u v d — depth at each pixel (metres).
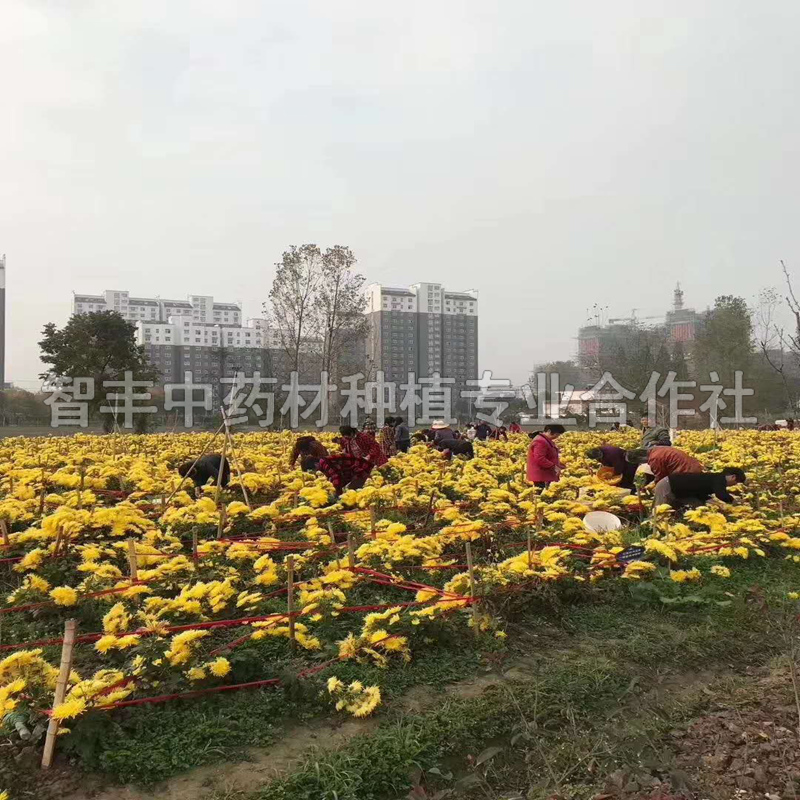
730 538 6.47
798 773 3.24
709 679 4.42
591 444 17.27
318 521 6.92
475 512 8.29
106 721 3.41
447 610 4.66
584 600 5.53
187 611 4.35
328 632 4.75
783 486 9.87
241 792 3.08
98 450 14.66
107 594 4.97
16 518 6.67
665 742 3.55
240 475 8.85
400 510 7.76
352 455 9.52
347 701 3.71
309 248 38.59
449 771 3.34
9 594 5.43
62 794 3.05
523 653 4.59
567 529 6.32
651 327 61.44
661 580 5.86
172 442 16.53
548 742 3.56
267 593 5.34
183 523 6.97
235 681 3.93
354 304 39.47
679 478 7.80
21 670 3.42
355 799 3.03
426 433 16.47
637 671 4.35
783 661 4.56
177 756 3.31
